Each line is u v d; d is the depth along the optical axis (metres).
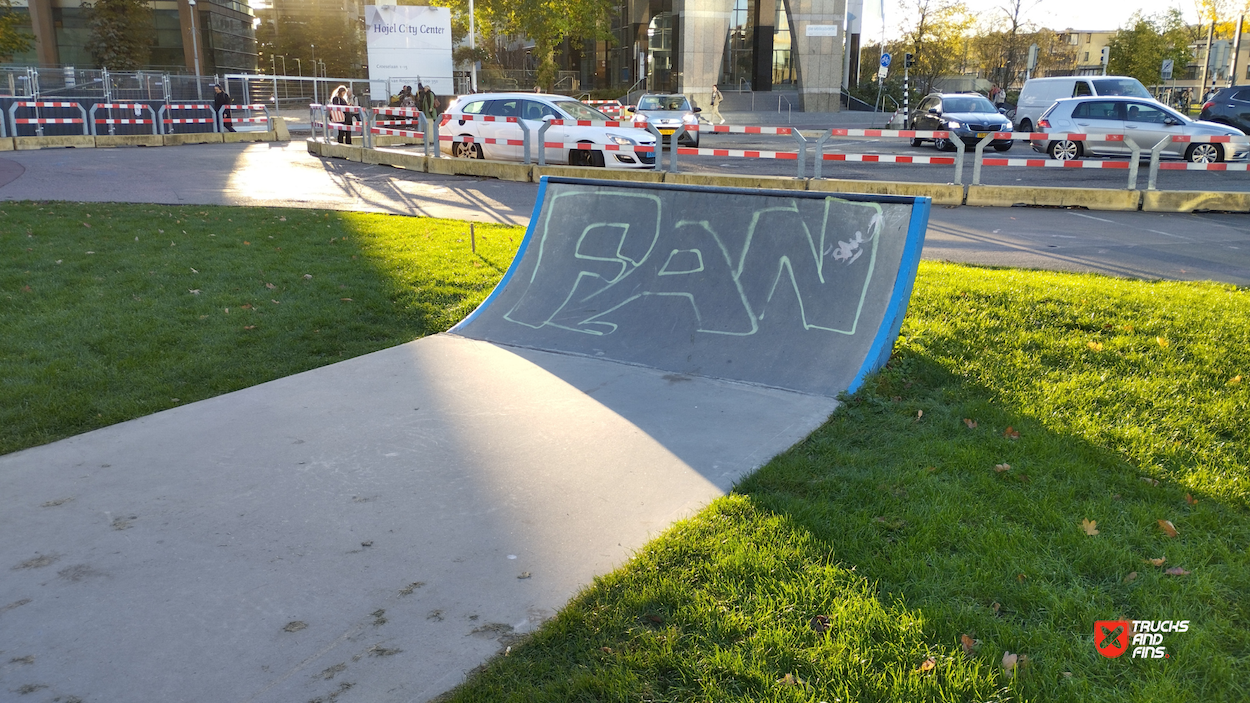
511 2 43.25
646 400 4.93
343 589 3.04
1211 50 40.59
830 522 3.45
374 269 8.41
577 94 48.78
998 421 4.59
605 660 2.64
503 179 16.92
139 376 5.45
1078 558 3.19
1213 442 4.31
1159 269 8.85
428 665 2.62
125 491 3.82
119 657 2.67
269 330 6.45
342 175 17.81
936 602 2.90
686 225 6.42
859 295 5.59
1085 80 23.89
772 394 5.02
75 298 7.22
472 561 3.22
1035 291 7.18
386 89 37.31
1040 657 2.65
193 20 55.62
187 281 7.86
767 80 48.09
